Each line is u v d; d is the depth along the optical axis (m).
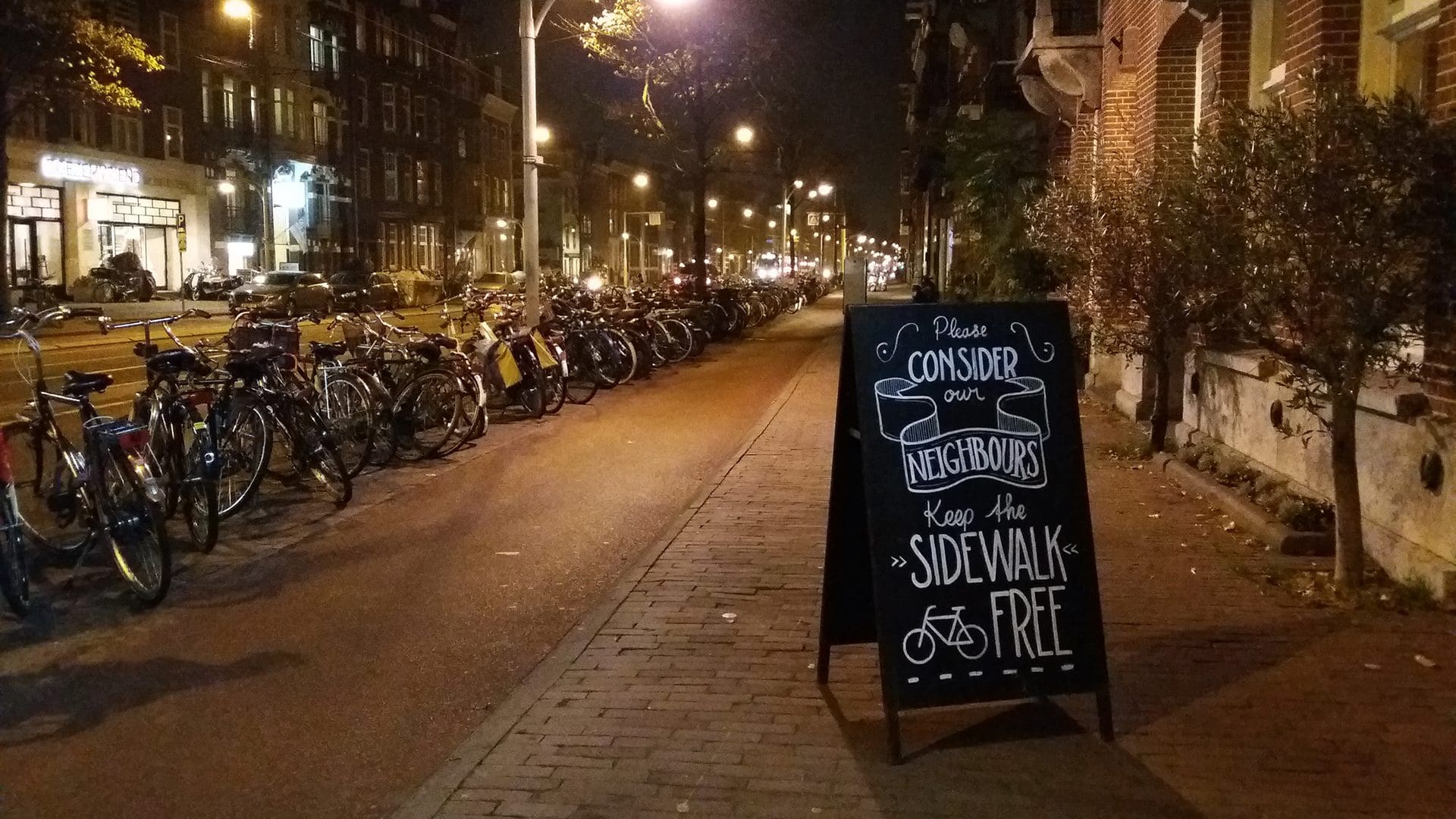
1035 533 4.38
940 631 4.27
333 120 51.69
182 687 5.18
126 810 4.05
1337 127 5.28
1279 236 5.47
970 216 19.02
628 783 4.01
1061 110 16.56
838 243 81.69
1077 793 3.93
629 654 5.31
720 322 25.84
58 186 37.22
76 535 7.31
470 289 22.69
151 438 7.80
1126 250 9.13
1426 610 5.73
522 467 10.40
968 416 4.38
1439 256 5.31
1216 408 9.50
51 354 18.11
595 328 16.28
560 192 78.69
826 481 9.43
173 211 42.69
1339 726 4.44
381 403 10.16
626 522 8.31
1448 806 3.81
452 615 6.21
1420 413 6.10
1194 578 6.38
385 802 4.12
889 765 4.16
